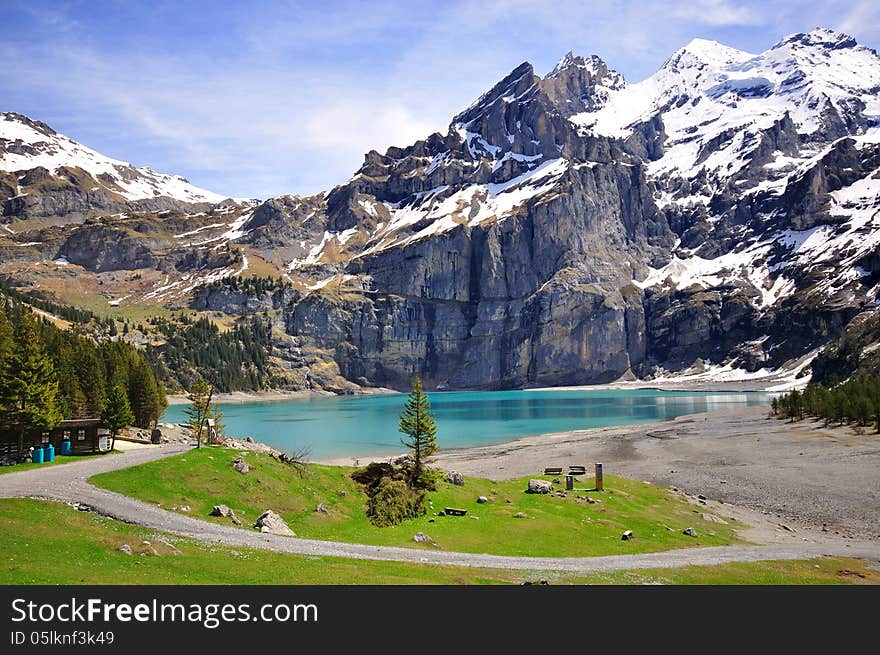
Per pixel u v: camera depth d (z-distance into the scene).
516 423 177.00
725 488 78.12
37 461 58.62
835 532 57.06
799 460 94.38
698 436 130.12
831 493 72.12
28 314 69.56
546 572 35.78
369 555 36.94
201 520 40.81
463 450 125.56
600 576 35.41
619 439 132.25
